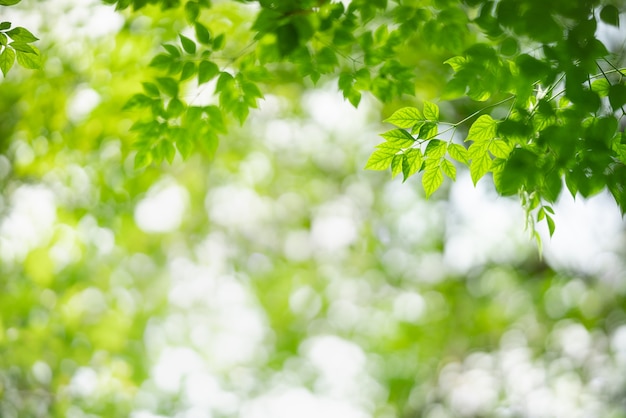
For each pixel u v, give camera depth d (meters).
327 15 3.70
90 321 8.50
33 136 6.64
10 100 6.64
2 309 7.53
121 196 7.83
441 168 3.60
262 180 10.75
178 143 4.16
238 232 11.59
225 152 9.23
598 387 9.99
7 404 7.77
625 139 3.40
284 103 8.16
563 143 3.10
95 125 6.65
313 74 3.98
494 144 3.45
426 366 12.90
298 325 13.77
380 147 3.54
